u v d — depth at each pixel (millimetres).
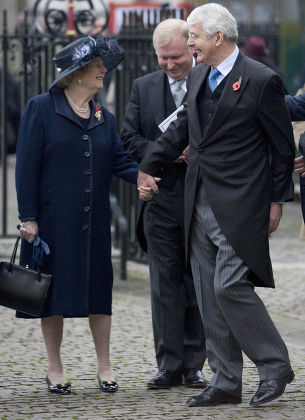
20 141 20922
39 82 38531
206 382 21781
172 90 22000
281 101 19531
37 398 20750
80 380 22391
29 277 20641
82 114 21203
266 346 19688
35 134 20812
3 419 19000
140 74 38312
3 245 39531
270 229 19938
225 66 19719
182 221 21703
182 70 21688
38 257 20828
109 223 21641
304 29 54625
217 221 19625
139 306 31500
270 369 19688
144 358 24609
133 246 40406
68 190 20984
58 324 21516
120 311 30656
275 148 19688
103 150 21297
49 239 20984
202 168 19844
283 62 55188
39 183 21000
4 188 40531
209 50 19625
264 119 19484
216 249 20266
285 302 31953
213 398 19953
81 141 21062
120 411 19625
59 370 21500
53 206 20969
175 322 21766
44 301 20688
